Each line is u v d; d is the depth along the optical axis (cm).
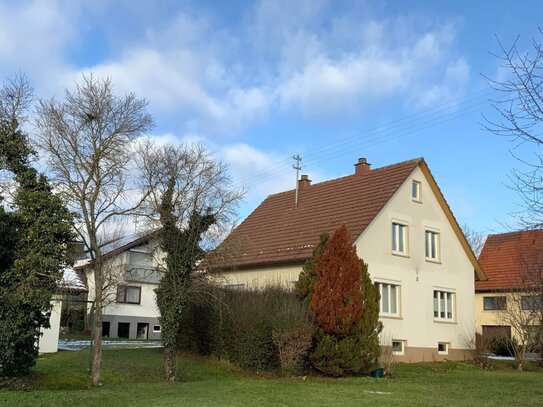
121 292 3441
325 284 2045
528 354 2955
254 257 2748
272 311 2064
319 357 2002
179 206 1939
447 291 2950
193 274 2002
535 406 1409
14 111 1650
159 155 2531
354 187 2977
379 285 2594
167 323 1816
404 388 1731
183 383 1686
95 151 1611
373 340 2067
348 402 1379
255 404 1304
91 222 1623
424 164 2916
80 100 1617
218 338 2138
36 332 1535
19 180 1577
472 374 2356
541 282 2688
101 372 1752
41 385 1525
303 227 2822
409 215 2808
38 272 1517
